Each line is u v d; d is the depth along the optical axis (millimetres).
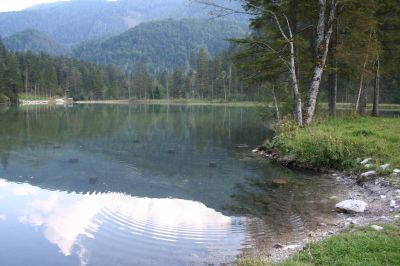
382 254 6035
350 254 6234
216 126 36625
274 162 17266
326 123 20719
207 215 10047
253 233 8641
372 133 16297
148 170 16016
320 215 9609
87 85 154375
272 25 24250
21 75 131750
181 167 16594
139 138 27047
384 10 26984
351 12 22031
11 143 24047
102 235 8734
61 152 20672
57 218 9977
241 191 12383
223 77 115938
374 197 10602
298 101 20453
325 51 19891
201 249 7875
